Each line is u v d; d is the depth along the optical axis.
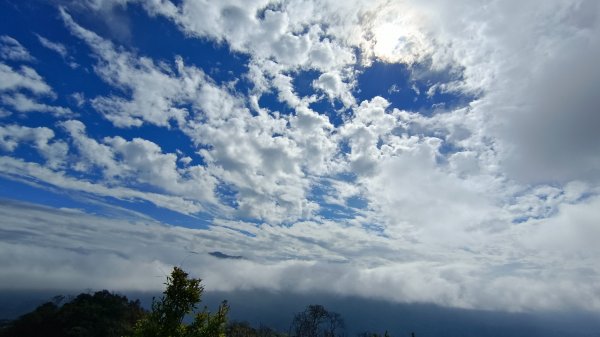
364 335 158.75
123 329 82.50
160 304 24.58
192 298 24.59
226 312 25.53
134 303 99.75
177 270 25.23
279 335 148.88
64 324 82.94
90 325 83.00
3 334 86.25
